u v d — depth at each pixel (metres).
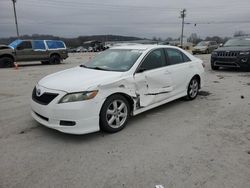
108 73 4.90
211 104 6.60
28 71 14.38
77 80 4.54
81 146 4.14
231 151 3.96
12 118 5.50
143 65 5.30
